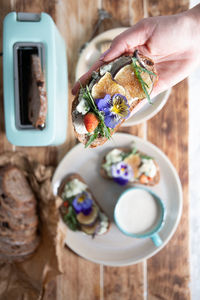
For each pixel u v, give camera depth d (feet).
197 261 2.63
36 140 1.94
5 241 2.19
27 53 1.95
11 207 2.16
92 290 2.41
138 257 2.34
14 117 1.93
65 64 2.22
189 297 2.41
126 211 2.30
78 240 2.36
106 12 2.36
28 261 2.27
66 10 2.36
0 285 2.22
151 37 1.97
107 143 2.36
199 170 2.58
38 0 2.35
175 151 2.42
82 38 2.38
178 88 2.41
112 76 1.65
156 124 2.42
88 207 2.28
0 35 2.35
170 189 2.37
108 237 2.37
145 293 2.43
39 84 1.78
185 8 2.35
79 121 1.62
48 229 2.24
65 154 2.41
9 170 2.22
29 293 2.18
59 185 2.36
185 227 2.43
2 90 2.35
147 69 1.68
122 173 2.28
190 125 2.55
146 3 2.36
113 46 1.81
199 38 2.00
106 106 1.52
